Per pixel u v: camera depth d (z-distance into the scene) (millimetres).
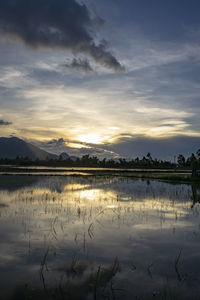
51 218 12375
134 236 9758
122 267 7035
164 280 6352
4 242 8859
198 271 6844
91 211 14234
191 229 10859
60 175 49094
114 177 47156
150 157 130000
